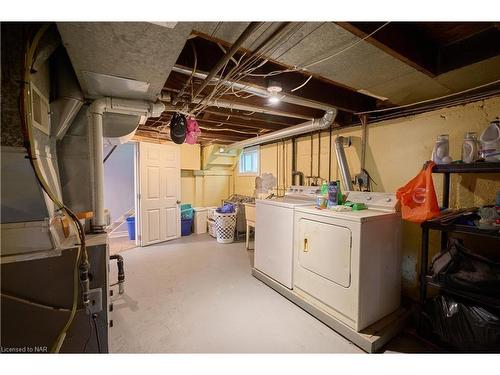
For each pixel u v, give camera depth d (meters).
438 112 2.14
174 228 4.74
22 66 0.88
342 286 1.89
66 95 1.42
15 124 0.95
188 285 2.71
